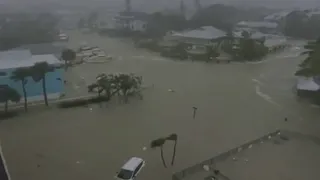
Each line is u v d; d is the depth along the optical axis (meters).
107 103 38.47
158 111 35.97
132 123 32.25
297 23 97.50
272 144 25.16
